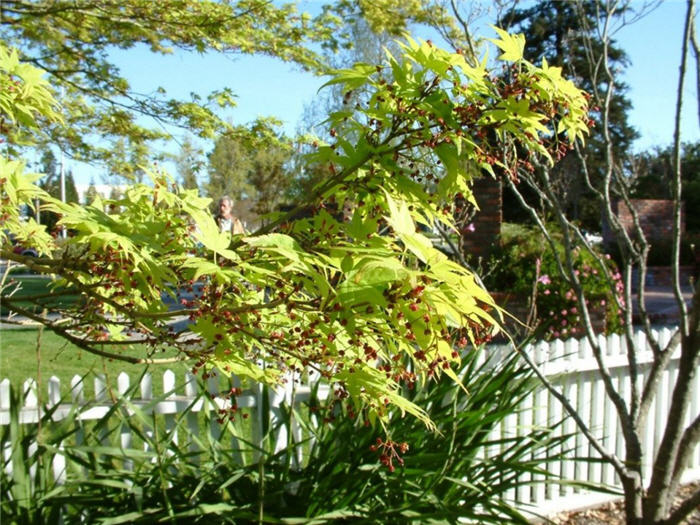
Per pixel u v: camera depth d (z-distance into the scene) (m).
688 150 29.81
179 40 6.46
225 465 2.86
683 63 2.90
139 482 2.71
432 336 1.47
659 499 3.07
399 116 1.89
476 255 9.97
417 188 1.92
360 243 1.69
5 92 2.11
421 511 2.72
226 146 22.22
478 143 2.03
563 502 4.18
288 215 1.97
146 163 7.02
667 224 21.27
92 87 6.64
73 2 6.04
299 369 2.27
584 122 2.08
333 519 2.63
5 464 2.68
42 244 2.60
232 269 1.66
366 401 2.04
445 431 2.98
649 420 4.61
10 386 2.76
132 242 1.64
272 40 6.52
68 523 2.64
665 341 4.64
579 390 4.32
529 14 5.09
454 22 3.87
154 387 5.72
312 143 2.39
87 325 2.47
